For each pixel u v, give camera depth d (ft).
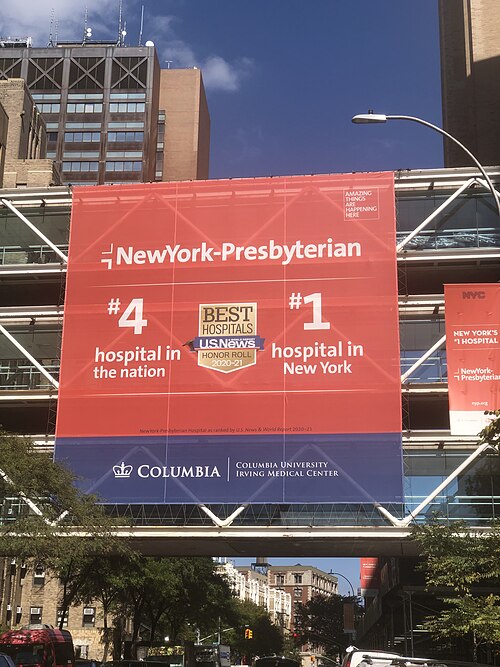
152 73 474.90
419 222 171.94
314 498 154.71
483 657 155.02
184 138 487.61
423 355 161.89
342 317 162.40
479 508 153.38
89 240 172.86
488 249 168.04
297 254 166.40
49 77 476.13
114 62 476.54
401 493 153.48
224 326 164.55
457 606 81.82
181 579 187.11
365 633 399.24
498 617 73.77
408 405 163.73
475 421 153.07
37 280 181.37
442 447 157.69
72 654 106.52
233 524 157.28
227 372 162.09
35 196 182.39
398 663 48.91
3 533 115.14
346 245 166.09
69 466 161.38
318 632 466.70
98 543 131.34
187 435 160.35
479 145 244.01
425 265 172.35
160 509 159.22
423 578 186.60
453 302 157.58
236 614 228.63
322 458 156.25
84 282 170.71
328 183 169.58
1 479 116.67
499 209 81.25
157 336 165.78
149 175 466.70
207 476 157.79
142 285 169.07
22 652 96.43
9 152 267.59
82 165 463.01
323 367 160.35
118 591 187.01
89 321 168.55
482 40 250.16
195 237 169.78
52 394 168.66
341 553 175.63
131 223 172.45
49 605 266.16
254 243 167.94
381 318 161.79
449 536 101.60
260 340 162.91
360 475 154.81
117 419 162.71
